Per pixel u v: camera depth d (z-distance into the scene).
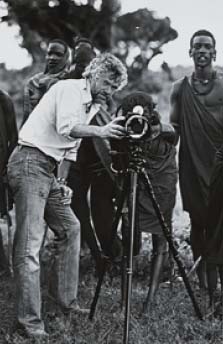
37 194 5.47
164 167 6.21
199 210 7.47
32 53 15.02
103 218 7.24
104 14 14.31
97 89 5.45
